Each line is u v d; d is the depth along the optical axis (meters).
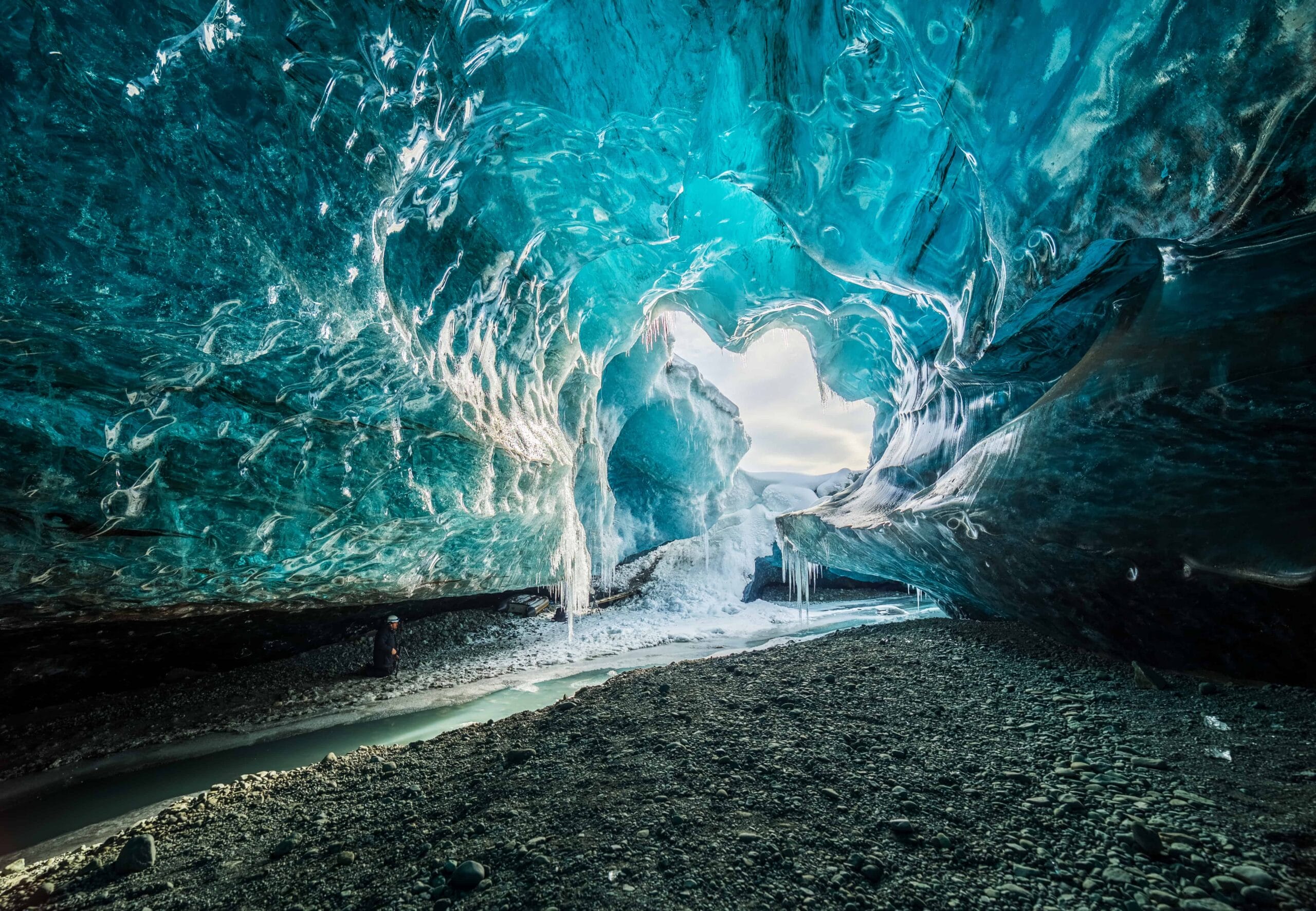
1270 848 1.87
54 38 2.70
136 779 4.93
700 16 5.24
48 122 2.77
